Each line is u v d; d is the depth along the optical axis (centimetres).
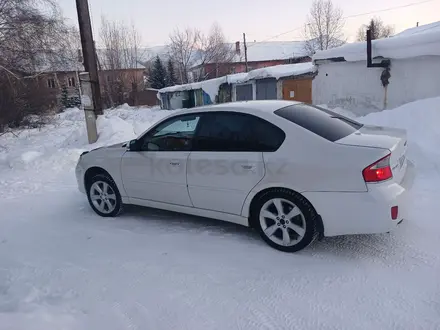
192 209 405
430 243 342
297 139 332
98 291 299
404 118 716
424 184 498
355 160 303
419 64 1062
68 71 1812
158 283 306
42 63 1544
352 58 1210
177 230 416
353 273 303
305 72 1812
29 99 1655
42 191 620
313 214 325
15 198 586
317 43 4488
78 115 2606
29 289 305
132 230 424
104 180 473
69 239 409
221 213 383
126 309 272
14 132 1529
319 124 349
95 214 491
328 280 296
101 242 395
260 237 383
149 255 357
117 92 4659
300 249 338
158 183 421
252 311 263
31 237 421
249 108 368
